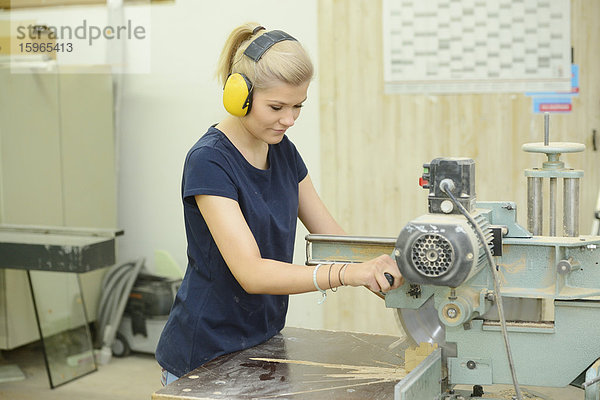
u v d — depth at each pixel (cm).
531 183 156
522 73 353
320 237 160
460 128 362
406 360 155
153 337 397
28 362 396
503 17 349
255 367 164
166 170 416
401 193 373
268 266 155
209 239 168
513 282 150
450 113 362
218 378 156
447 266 135
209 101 403
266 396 146
